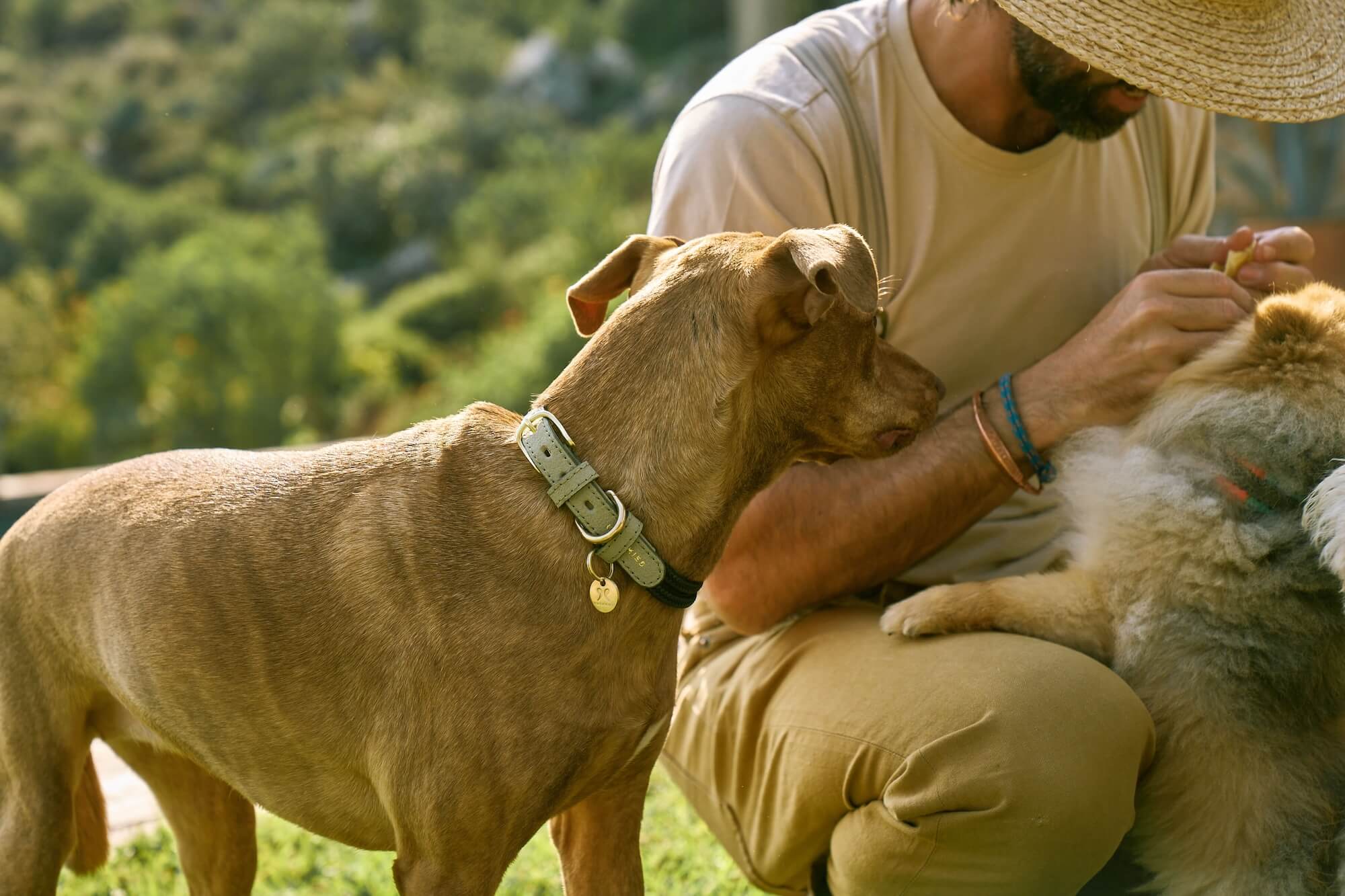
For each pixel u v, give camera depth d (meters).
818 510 2.76
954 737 2.45
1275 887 2.61
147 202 29.12
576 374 2.39
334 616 2.33
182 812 2.78
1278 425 2.79
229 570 2.40
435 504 2.33
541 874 3.49
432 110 31.69
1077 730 2.46
